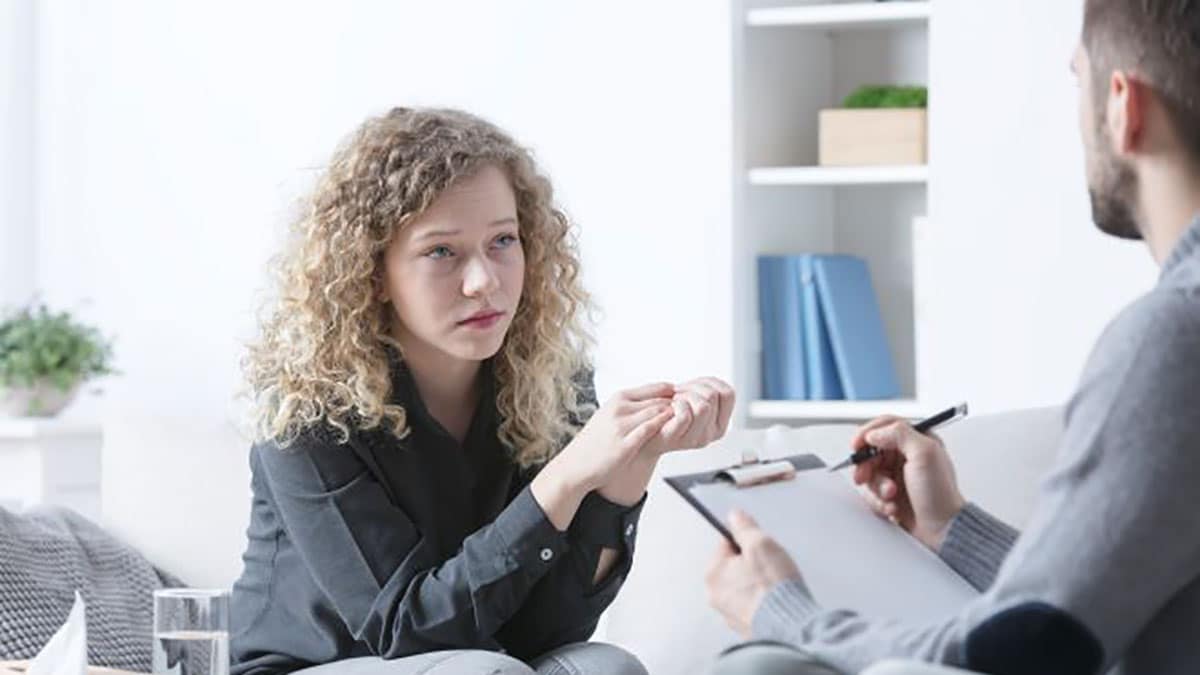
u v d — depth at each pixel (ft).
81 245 16.78
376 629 8.02
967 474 8.64
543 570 7.89
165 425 10.81
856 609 5.55
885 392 13.97
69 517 10.37
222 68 16.01
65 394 15.89
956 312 13.08
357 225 8.25
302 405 8.20
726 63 13.66
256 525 8.63
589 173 14.26
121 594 10.01
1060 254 12.76
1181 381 4.82
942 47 13.09
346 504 8.14
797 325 13.74
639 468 8.04
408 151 8.27
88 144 16.70
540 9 14.56
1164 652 5.02
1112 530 4.78
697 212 13.79
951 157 13.08
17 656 9.30
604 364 14.11
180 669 7.01
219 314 16.15
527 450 8.63
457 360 8.52
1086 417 4.91
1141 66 5.24
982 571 6.00
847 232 14.82
